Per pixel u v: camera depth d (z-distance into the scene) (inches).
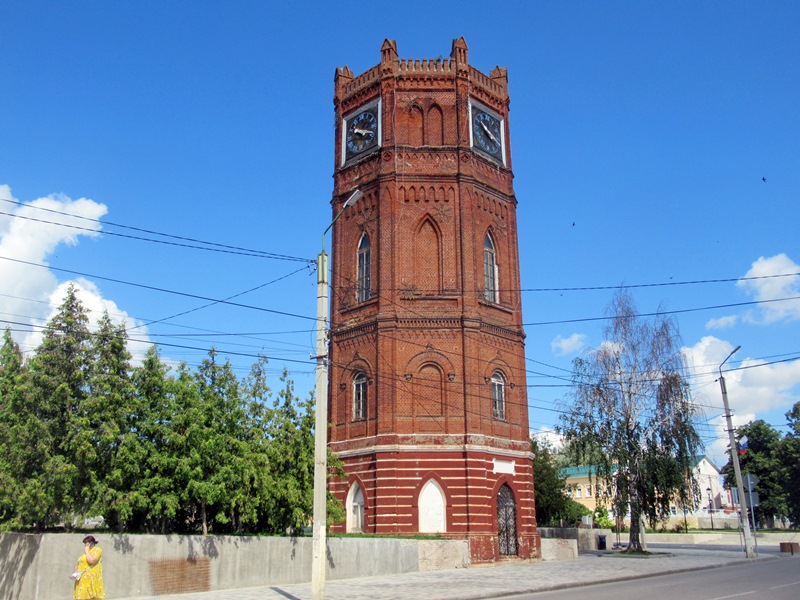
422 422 1647.4
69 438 895.7
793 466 3720.5
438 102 1859.0
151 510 1020.5
